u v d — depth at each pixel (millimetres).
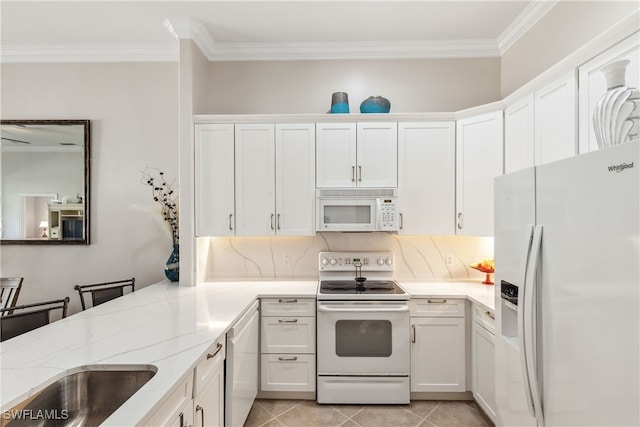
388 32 2801
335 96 2873
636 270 909
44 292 3029
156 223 3051
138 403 1021
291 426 2238
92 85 3035
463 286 2771
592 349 1058
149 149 3037
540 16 2430
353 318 2461
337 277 2961
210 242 3098
